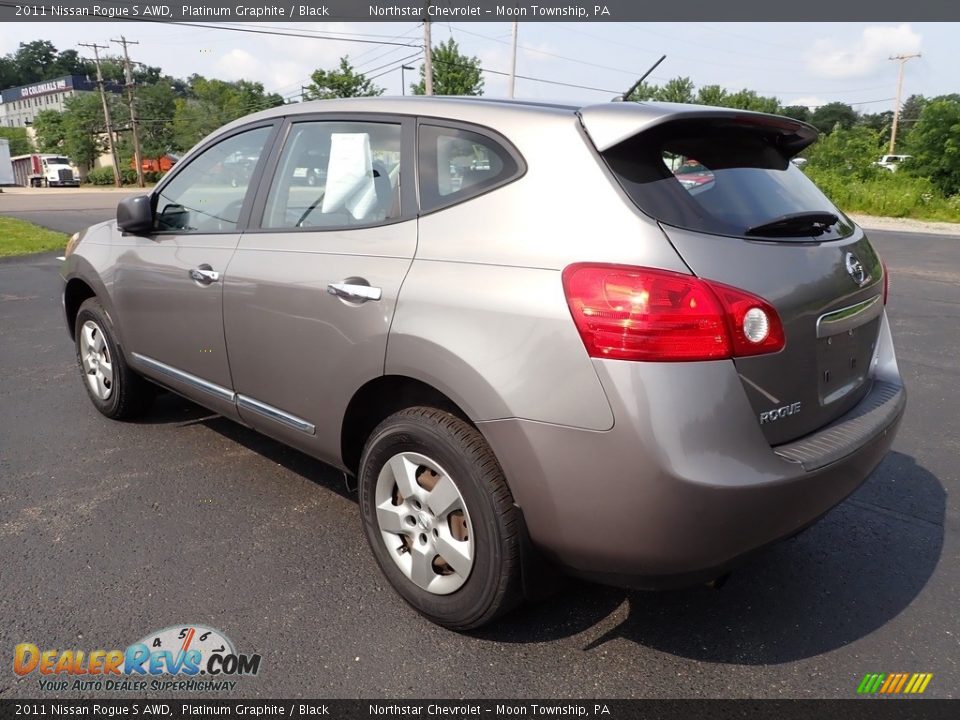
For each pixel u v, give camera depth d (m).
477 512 2.31
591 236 2.12
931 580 2.93
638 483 2.00
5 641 2.47
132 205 3.61
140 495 3.51
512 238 2.27
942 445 4.30
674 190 2.20
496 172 2.40
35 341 6.41
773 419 2.17
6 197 35.84
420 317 2.38
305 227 2.97
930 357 6.24
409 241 2.54
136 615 2.62
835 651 2.50
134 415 4.41
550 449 2.10
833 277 2.39
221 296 3.20
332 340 2.70
